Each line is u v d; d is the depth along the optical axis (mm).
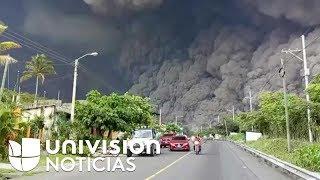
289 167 20219
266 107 59344
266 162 29125
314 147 21812
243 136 96062
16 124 21688
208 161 31359
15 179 18156
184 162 30031
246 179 18688
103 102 56312
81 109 46594
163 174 20750
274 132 60562
